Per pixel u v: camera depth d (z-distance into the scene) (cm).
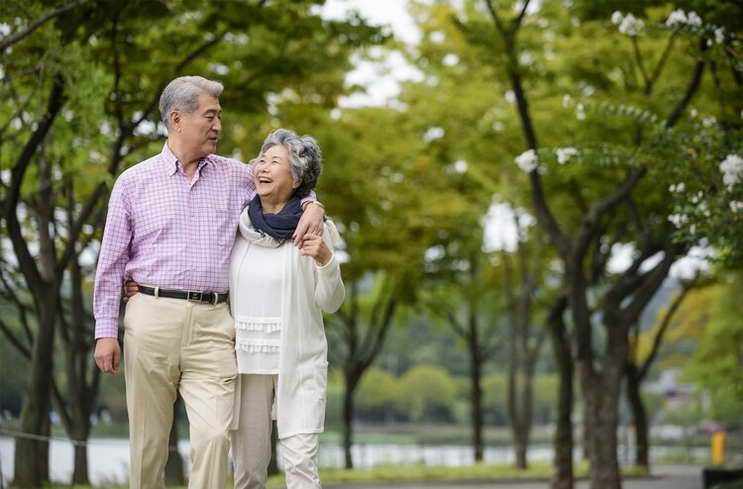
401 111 2241
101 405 3069
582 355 1598
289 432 457
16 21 1121
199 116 454
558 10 1582
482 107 1931
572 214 2248
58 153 1308
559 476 1800
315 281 464
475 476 2281
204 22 1215
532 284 2652
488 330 3139
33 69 1068
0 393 2188
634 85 1589
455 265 2620
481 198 2467
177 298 450
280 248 462
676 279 2517
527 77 1462
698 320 3847
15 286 1549
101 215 1364
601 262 2072
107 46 1226
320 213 454
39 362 1329
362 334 6481
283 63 1360
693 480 2248
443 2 1877
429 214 2286
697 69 1328
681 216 984
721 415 3619
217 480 443
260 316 459
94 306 450
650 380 7550
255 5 1205
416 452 4066
